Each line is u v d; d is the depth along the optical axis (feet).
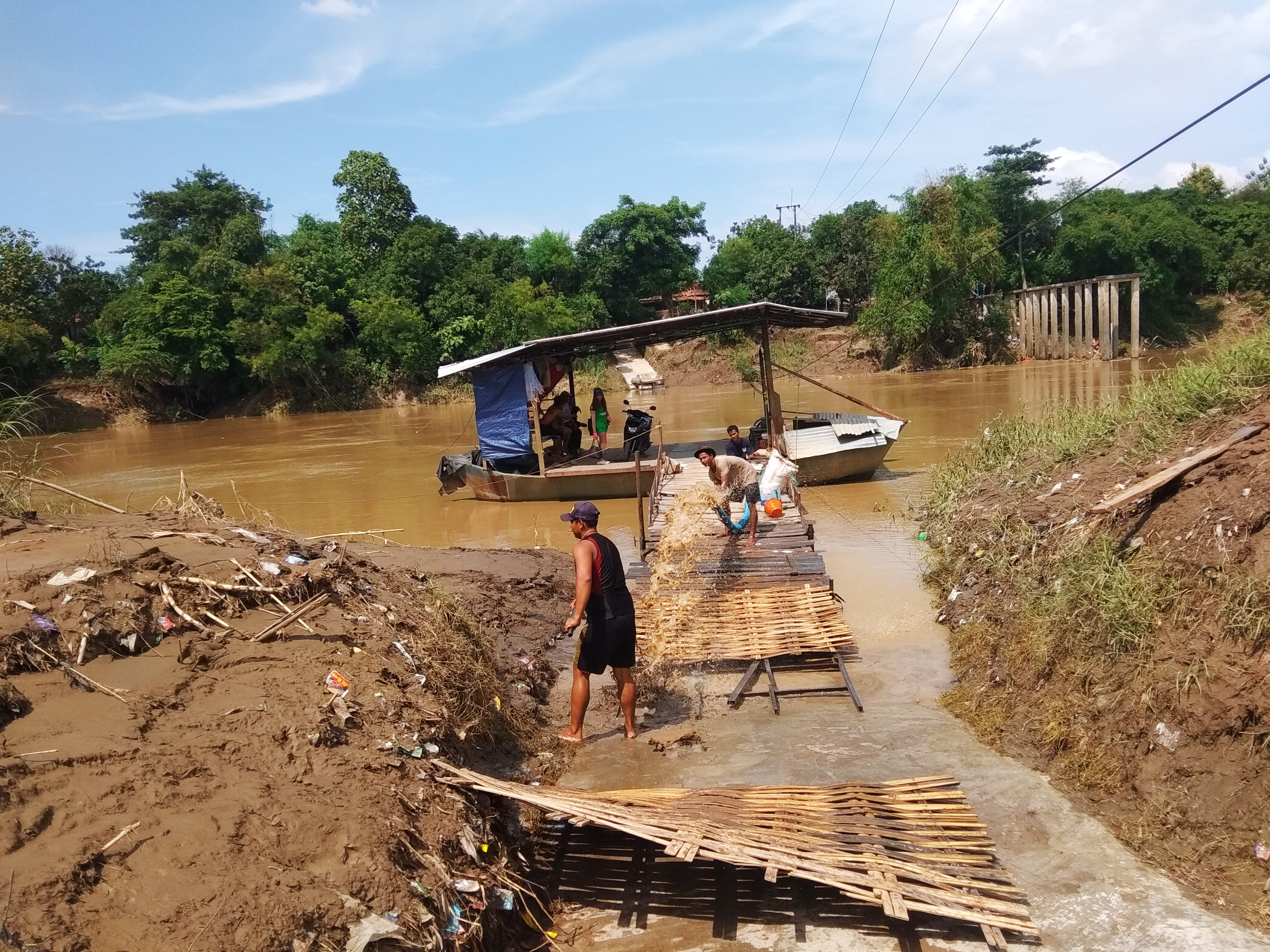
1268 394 23.54
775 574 28.35
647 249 178.09
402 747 14.69
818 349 155.02
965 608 26.94
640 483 34.09
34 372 128.47
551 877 15.12
